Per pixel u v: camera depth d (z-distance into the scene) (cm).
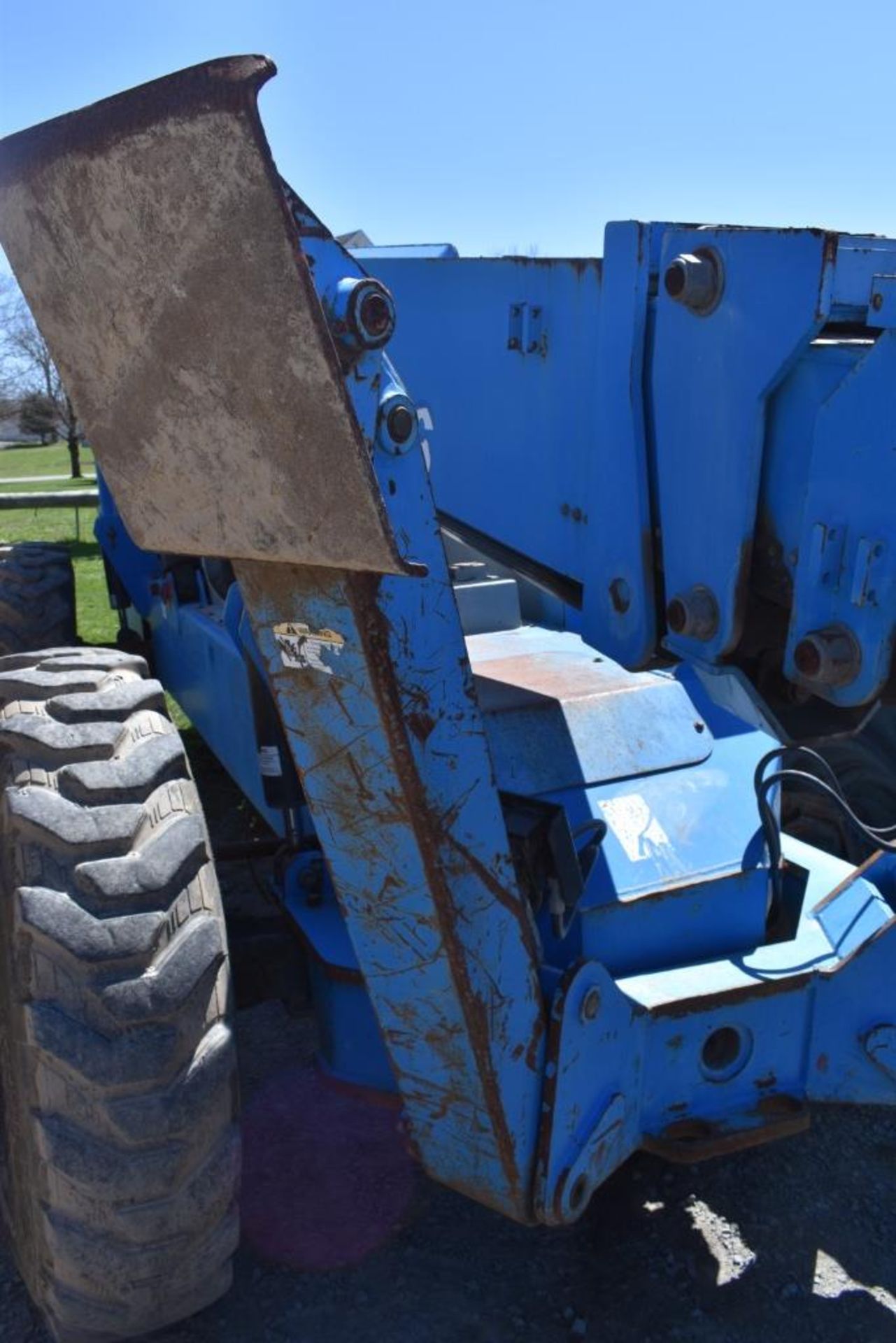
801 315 201
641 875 268
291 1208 289
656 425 239
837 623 206
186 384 168
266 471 164
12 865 216
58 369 193
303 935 279
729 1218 290
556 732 281
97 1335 226
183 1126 209
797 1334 254
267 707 308
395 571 156
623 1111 242
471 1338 251
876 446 194
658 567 248
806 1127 259
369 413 179
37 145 166
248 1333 251
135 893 209
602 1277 269
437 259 312
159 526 198
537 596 375
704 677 313
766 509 220
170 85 141
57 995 206
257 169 137
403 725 194
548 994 229
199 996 213
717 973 259
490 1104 218
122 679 253
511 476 296
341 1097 323
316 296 142
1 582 530
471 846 208
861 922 277
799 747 254
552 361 272
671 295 223
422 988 216
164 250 156
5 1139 254
